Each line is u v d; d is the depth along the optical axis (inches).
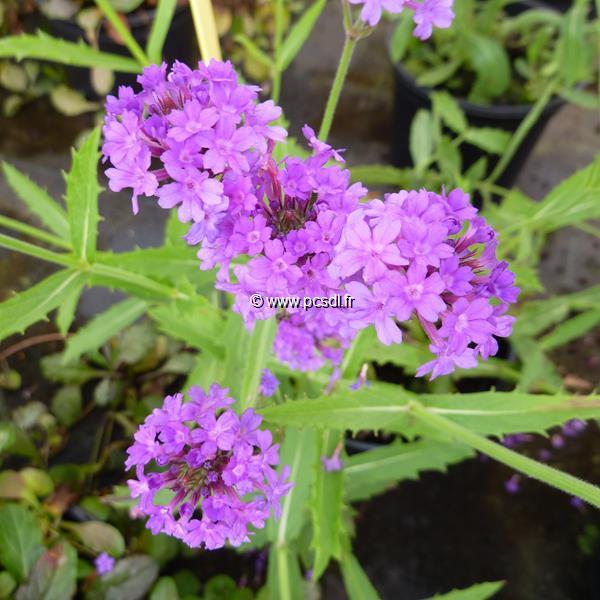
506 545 8.3
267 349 5.1
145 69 3.6
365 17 4.3
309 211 3.8
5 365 8.9
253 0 11.7
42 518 7.2
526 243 7.1
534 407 4.6
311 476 6.1
